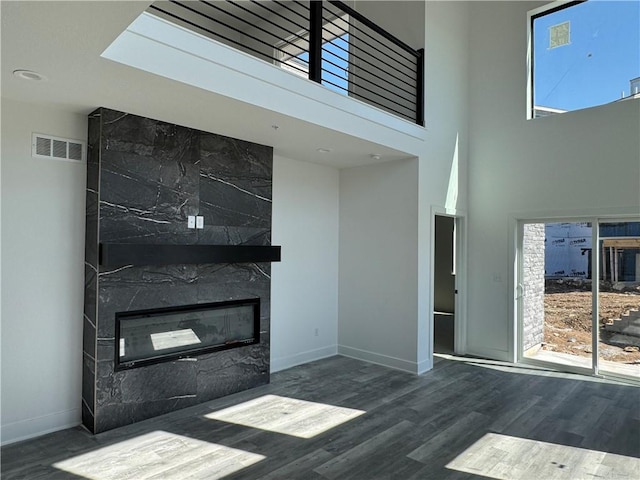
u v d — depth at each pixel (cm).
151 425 336
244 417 354
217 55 294
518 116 536
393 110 527
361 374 478
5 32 206
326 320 555
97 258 321
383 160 511
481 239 565
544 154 513
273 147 450
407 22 515
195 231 381
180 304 372
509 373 487
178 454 290
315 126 372
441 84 529
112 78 266
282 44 634
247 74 313
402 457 290
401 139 463
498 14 557
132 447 299
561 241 507
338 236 572
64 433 320
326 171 555
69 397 334
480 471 273
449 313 921
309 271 532
